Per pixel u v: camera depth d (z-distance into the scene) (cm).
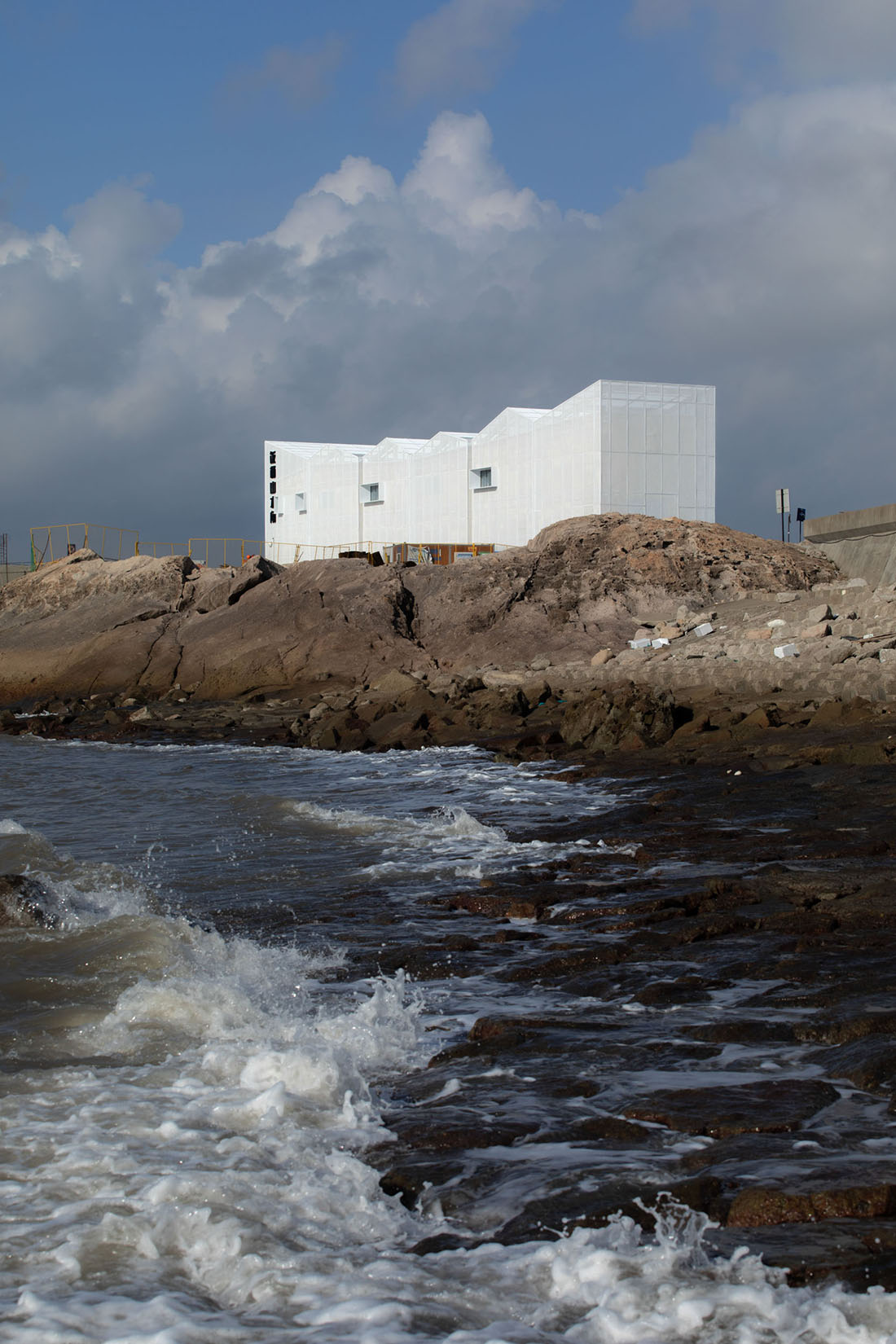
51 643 4816
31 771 2428
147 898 1094
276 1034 665
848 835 1230
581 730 2359
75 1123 524
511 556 4619
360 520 6875
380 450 6725
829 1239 385
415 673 3856
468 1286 374
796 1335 334
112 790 2058
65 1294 373
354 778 2127
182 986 734
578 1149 481
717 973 772
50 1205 440
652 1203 419
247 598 4834
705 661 2991
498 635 4144
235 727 3362
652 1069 581
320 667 4122
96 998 752
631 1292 357
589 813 1548
